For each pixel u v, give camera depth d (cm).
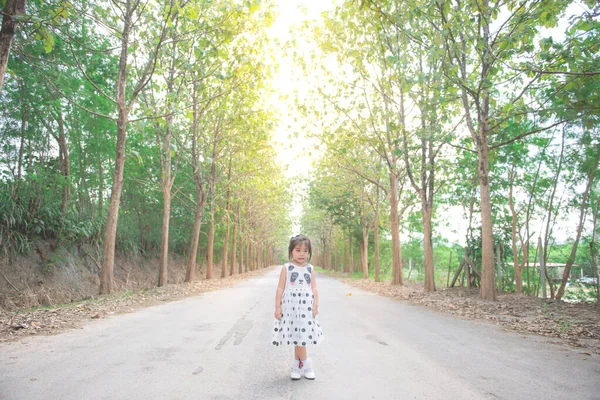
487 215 1157
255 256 5644
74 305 1000
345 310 952
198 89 1420
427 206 1592
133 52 1315
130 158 1895
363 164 2161
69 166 1648
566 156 1244
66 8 740
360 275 3497
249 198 3347
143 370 417
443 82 1004
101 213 1878
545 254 1233
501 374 413
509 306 984
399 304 1098
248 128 1748
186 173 2494
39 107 1364
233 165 2327
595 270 1109
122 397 337
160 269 1697
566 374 413
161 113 1095
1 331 622
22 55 1000
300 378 399
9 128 1388
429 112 1334
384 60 1334
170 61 1433
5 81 1202
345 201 3091
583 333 634
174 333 625
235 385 375
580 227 1136
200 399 336
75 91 1455
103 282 1232
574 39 773
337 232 4734
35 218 1502
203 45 1082
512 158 1390
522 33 833
